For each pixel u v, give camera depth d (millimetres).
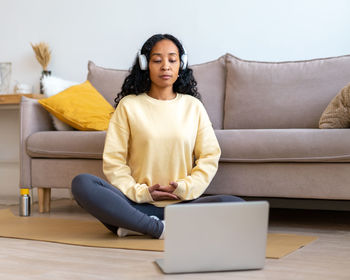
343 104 2158
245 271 1295
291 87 2588
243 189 2104
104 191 1641
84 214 2557
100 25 3402
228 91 2736
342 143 1923
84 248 1629
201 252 1271
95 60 3416
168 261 1266
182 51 1949
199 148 1918
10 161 3609
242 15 3020
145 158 1822
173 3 3199
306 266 1354
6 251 1608
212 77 2797
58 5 3506
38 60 3457
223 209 1263
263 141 2039
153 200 1751
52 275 1280
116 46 3361
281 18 2930
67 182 2480
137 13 3301
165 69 1853
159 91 1934
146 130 1829
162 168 1827
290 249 1566
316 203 2467
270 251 1532
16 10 3621
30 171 2576
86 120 2596
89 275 1274
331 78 2533
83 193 1618
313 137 1973
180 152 1837
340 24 2803
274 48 2949
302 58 2889
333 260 1433
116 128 1875
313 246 1647
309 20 2869
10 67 3594
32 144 2527
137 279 1229
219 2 3074
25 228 2053
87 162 2432
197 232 1263
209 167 1863
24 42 3600
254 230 1286
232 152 2086
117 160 1847
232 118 2672
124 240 1726
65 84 2883
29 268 1365
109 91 2924
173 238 1261
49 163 2521
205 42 3117
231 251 1282
